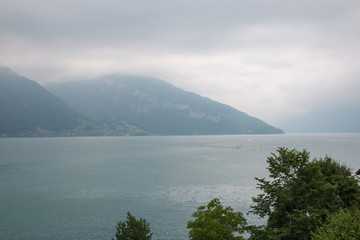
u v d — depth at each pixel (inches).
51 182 3782.0
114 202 2714.1
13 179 4033.0
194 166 5462.6
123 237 1230.9
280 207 1101.7
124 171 4808.1
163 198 2856.8
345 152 7746.1
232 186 3444.9
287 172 1120.2
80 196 2967.5
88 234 1926.7
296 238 1029.8
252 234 1118.4
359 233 709.9
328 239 737.0
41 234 1930.4
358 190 1200.2
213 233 934.4
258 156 7632.9
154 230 1982.0
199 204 2628.0
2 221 2186.3
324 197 1071.0
